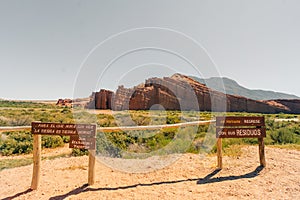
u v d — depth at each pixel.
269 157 5.94
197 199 3.48
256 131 5.08
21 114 18.33
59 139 8.94
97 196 3.64
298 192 3.66
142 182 4.38
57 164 5.76
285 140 8.70
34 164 4.01
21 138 8.75
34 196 3.68
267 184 4.03
